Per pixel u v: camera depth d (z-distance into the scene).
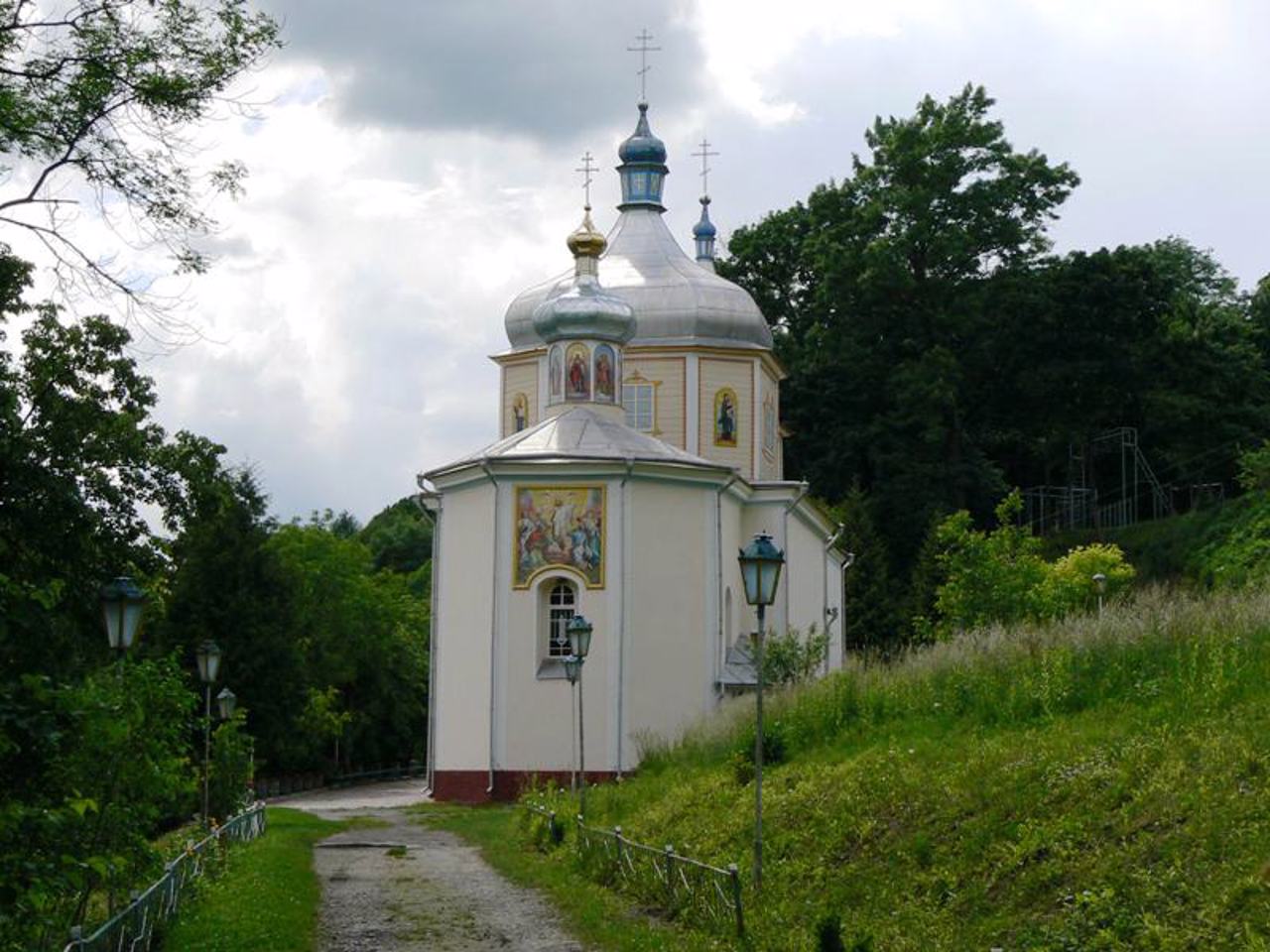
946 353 76.00
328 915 22.09
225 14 21.06
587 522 45.19
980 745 22.62
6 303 32.06
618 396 49.75
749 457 57.56
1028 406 81.31
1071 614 29.14
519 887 24.94
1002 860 17.75
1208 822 16.16
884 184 79.50
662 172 62.72
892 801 21.30
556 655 45.28
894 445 78.31
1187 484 82.75
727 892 19.48
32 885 11.53
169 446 40.06
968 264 79.12
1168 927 14.48
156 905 18.70
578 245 50.69
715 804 25.78
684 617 45.72
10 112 20.59
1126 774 18.25
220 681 56.00
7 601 12.55
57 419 37.78
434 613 47.66
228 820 29.75
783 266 83.50
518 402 59.91
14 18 20.77
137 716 16.47
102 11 20.84
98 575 34.81
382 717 76.94
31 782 12.48
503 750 44.62
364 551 75.62
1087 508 84.00
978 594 54.12
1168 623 24.78
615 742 44.22
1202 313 84.50
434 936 20.27
